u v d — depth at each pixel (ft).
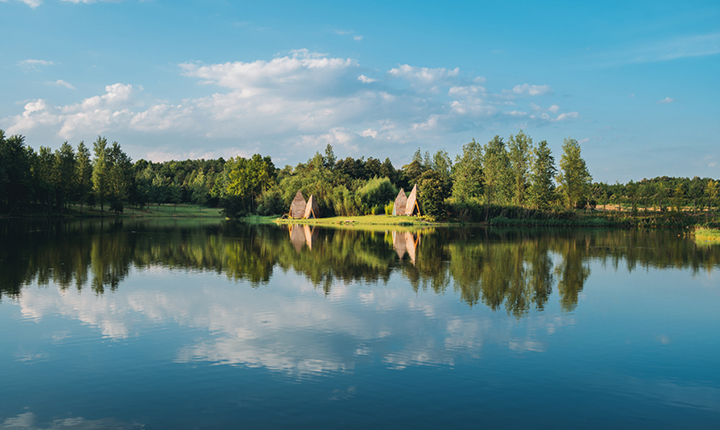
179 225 237.25
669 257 106.22
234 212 334.03
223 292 60.80
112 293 59.72
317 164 500.33
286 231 193.98
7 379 31.68
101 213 343.87
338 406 27.84
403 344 39.73
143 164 647.15
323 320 47.06
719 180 411.54
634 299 58.80
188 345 38.93
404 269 82.69
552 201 311.68
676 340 41.73
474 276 75.36
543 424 25.95
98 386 30.58
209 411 27.07
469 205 274.77
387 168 462.60
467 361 35.81
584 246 132.77
